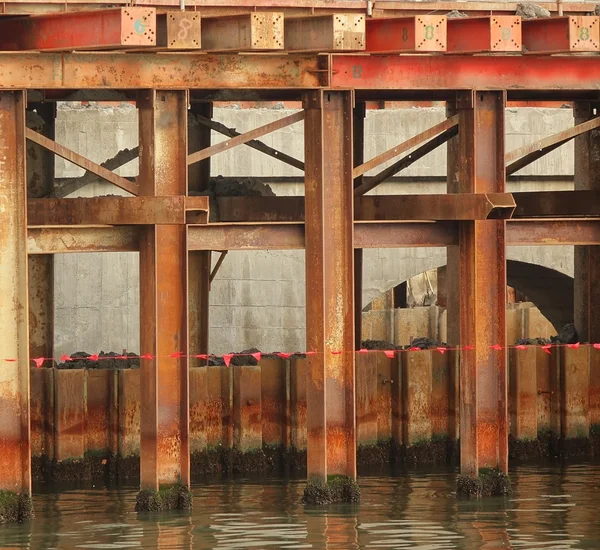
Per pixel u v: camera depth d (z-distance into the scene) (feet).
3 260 134.62
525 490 158.92
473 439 149.79
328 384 144.56
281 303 217.77
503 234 147.74
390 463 179.52
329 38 136.56
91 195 206.90
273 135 214.07
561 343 189.37
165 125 139.13
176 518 141.79
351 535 136.67
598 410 187.11
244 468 173.27
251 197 177.78
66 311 209.97
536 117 220.23
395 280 219.41
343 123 143.74
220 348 215.92
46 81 135.03
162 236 139.23
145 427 141.18
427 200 149.28
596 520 143.33
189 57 138.82
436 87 145.69
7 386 135.64
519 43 140.56
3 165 134.62
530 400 183.21
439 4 189.47
